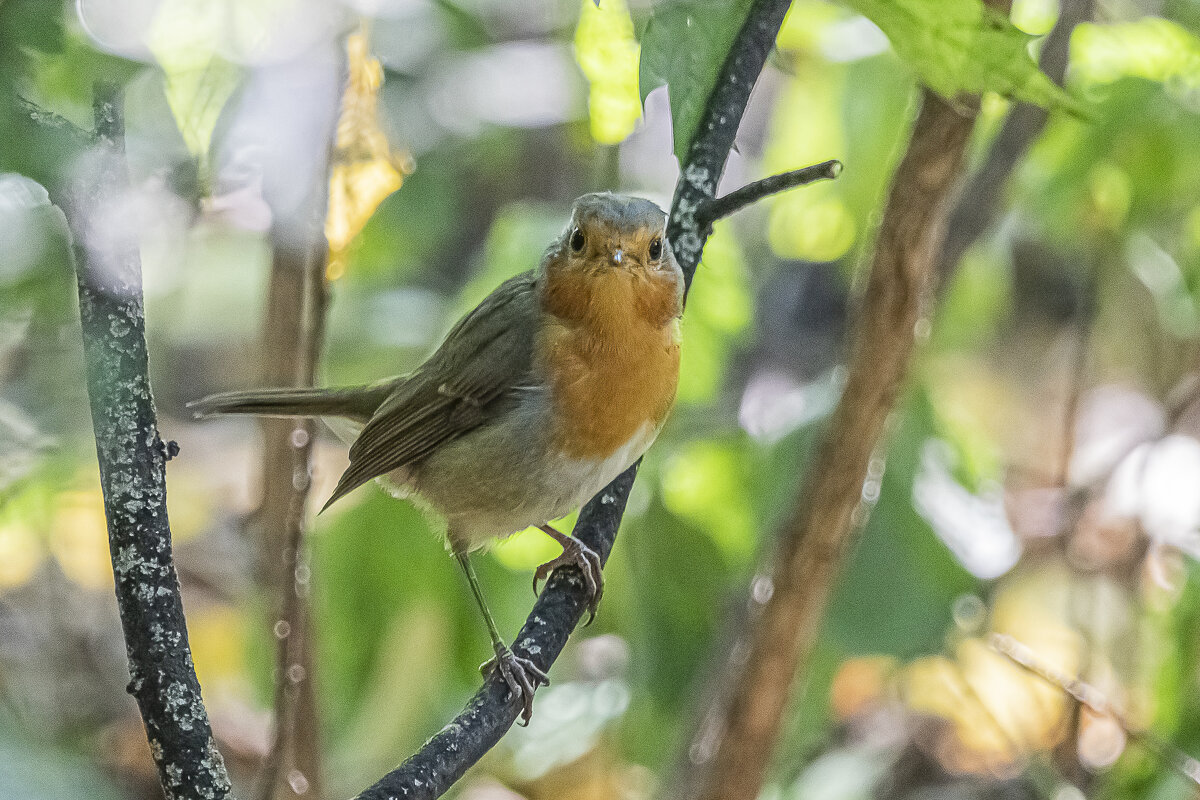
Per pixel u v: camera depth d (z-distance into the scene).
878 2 5.45
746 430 9.87
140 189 3.58
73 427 7.37
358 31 6.24
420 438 7.84
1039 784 9.92
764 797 10.62
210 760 4.42
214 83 3.68
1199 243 10.52
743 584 9.61
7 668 11.16
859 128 9.81
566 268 7.27
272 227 7.23
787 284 11.96
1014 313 14.45
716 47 5.21
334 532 9.43
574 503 7.57
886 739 12.17
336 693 9.62
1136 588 10.68
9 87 3.11
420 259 11.45
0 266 3.68
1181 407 10.86
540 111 9.97
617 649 12.07
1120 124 9.15
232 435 14.48
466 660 9.80
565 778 11.52
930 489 9.48
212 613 13.01
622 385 7.23
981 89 5.65
